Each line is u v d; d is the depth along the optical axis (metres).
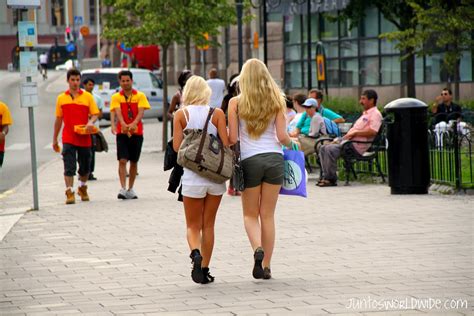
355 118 63.31
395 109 41.25
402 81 100.19
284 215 36.72
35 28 42.59
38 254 30.64
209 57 173.12
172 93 151.50
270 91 25.70
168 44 81.00
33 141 42.09
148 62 159.00
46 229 36.03
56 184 53.66
